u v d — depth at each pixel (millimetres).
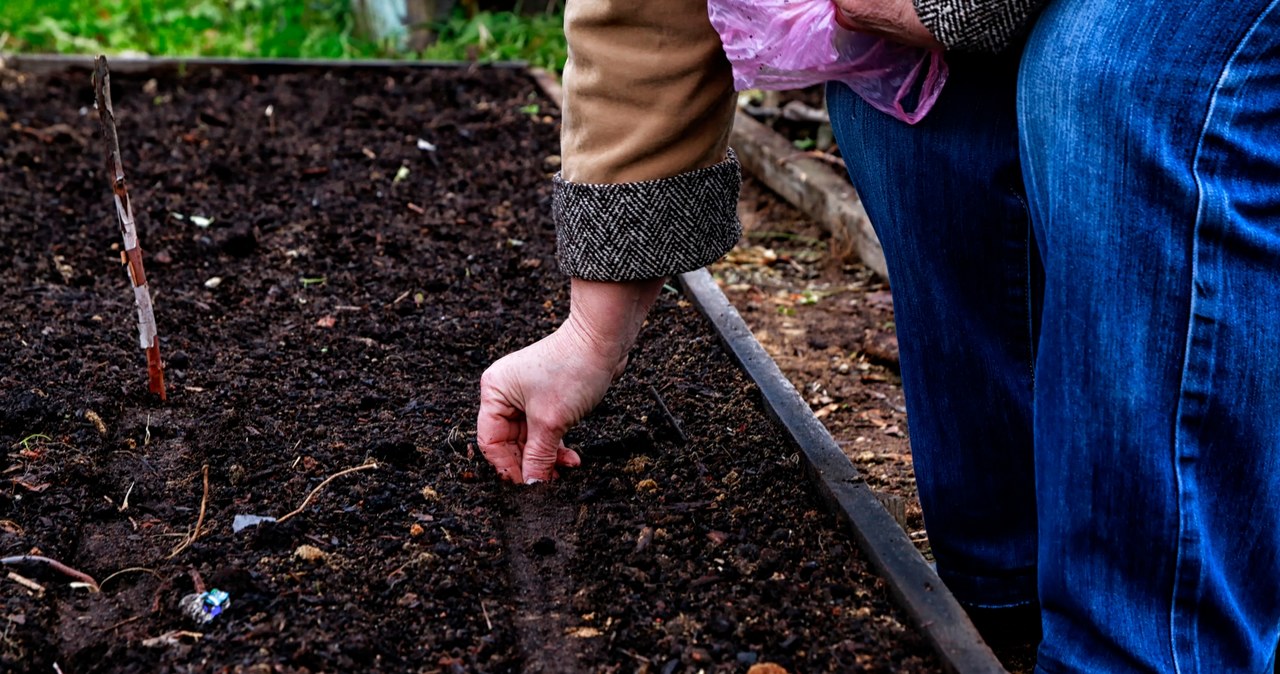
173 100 4422
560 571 1655
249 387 2197
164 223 3123
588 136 1537
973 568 1761
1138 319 1248
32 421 1982
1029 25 1330
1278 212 1262
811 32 1417
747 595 1583
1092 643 1350
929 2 1274
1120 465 1277
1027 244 1585
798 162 3779
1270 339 1251
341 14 5820
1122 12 1230
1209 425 1270
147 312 2055
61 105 4281
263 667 1413
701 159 1557
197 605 1536
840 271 3365
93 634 1511
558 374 1690
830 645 1481
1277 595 1360
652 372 2293
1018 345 1643
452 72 4801
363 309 2623
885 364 2846
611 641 1502
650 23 1460
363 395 2180
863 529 1657
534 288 2793
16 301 2533
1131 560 1306
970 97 1517
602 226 1549
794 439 1934
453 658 1478
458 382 2281
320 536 1704
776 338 2967
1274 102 1229
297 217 3201
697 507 1788
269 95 4457
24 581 1588
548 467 1827
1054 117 1272
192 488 1849
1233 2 1184
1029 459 1685
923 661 1448
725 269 3381
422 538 1706
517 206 3365
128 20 5781
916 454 1759
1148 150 1213
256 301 2660
